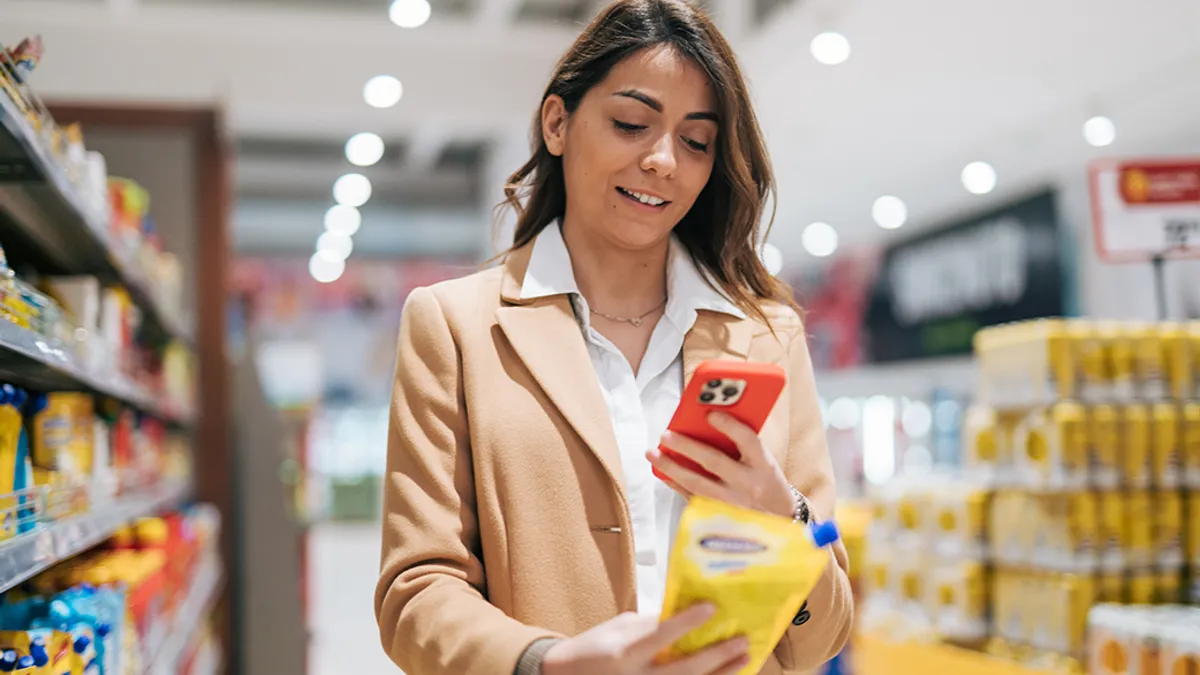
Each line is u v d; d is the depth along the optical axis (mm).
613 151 1341
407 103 8172
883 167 9047
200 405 5074
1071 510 2955
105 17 7527
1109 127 7055
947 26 5750
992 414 3391
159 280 4055
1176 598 2979
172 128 5066
